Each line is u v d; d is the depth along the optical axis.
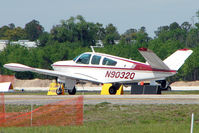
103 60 91.50
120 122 56.09
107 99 75.31
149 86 92.31
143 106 66.69
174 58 89.00
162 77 88.06
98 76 91.69
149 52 80.69
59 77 95.56
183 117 59.66
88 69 92.88
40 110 62.91
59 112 61.34
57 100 74.12
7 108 65.94
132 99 75.25
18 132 46.97
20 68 90.25
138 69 88.44
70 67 95.31
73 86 93.88
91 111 62.88
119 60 90.12
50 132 47.31
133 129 50.22
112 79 90.44
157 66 86.62
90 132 47.69
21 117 57.56
